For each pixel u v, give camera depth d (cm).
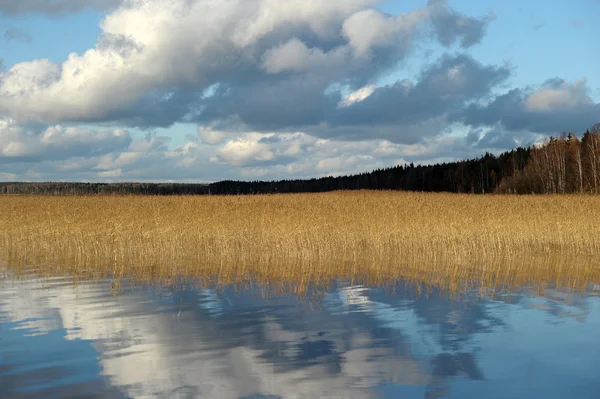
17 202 3123
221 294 1088
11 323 861
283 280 1255
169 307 971
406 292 1104
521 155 9669
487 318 879
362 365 651
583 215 2452
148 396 558
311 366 647
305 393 565
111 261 1602
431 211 2647
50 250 1844
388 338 764
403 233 2014
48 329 823
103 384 591
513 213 2539
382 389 576
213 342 748
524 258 1689
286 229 2036
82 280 1273
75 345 738
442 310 938
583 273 1375
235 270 1420
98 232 2036
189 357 683
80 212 2627
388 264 1537
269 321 865
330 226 2136
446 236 1984
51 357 685
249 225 2202
